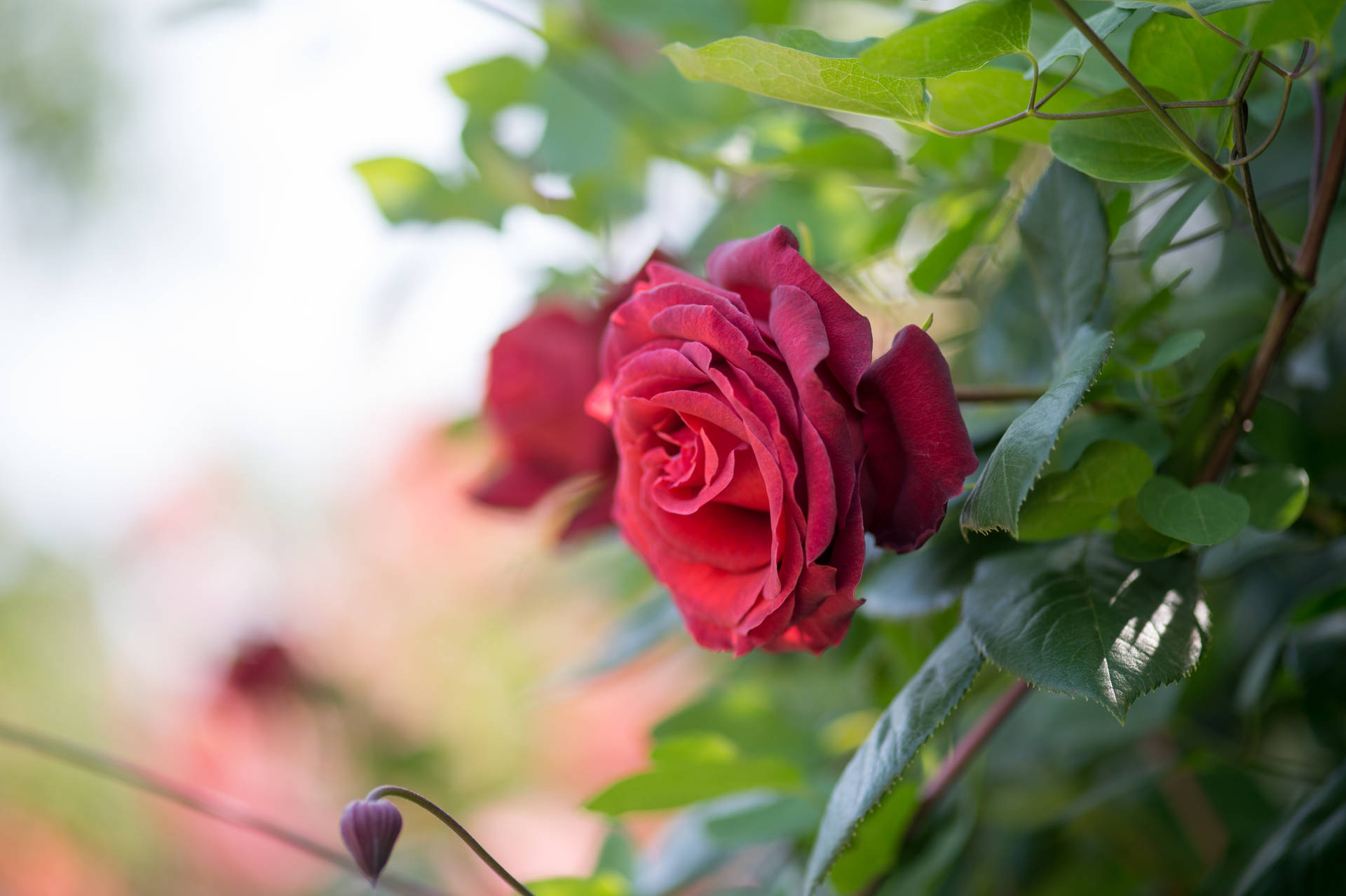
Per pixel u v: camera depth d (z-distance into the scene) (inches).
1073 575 19.9
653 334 20.3
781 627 19.6
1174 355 20.4
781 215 28.0
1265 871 22.3
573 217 29.6
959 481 19.1
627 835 27.8
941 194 25.1
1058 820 27.3
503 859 44.2
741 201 28.6
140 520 68.9
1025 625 19.4
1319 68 20.9
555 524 28.2
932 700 19.6
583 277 29.8
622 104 29.7
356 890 39.0
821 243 27.8
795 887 25.2
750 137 26.9
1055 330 20.8
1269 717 27.4
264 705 51.3
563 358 26.3
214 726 52.7
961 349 28.9
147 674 68.4
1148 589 19.6
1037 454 18.1
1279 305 19.9
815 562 19.2
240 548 66.4
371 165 28.5
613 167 29.8
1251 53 18.7
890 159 24.7
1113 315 21.5
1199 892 25.1
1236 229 23.4
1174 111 19.4
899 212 25.9
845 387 19.1
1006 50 18.6
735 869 30.9
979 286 26.9
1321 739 24.7
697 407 19.3
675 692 47.4
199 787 53.7
